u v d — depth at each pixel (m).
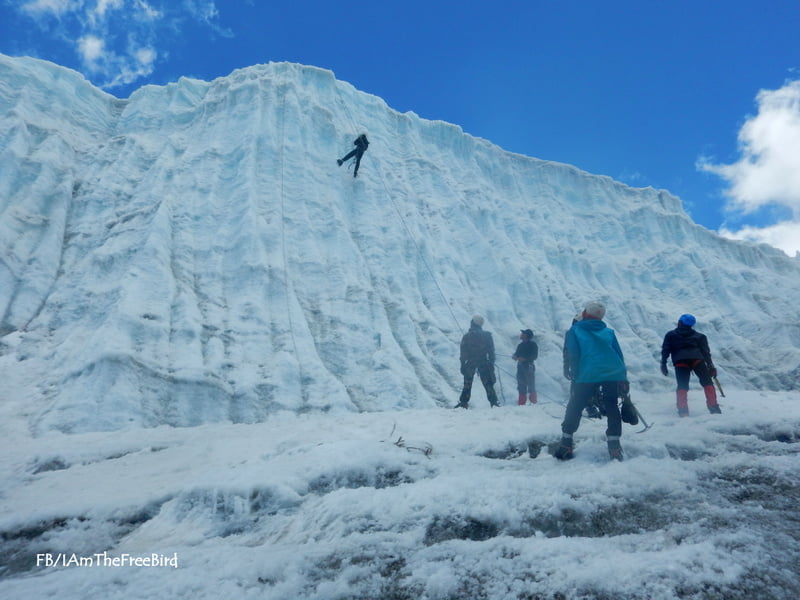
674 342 6.25
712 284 26.02
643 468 3.21
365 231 17.53
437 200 21.91
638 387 17.94
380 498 2.90
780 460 3.38
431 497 2.85
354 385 11.99
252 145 17.69
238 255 13.95
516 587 1.85
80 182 16.19
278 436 5.59
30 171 15.18
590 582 1.83
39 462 5.07
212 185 16.42
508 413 6.57
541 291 20.20
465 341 8.45
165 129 19.95
